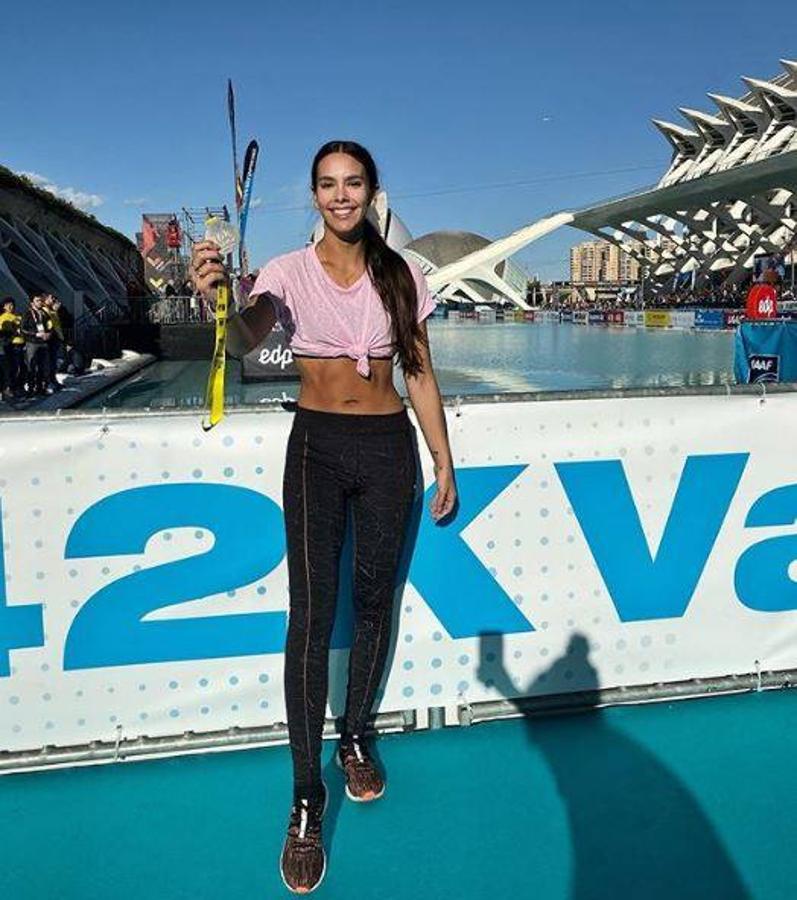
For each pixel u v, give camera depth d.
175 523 2.18
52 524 2.12
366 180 1.79
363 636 2.04
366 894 1.73
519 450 2.32
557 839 1.89
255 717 2.29
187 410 2.16
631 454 2.38
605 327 49.03
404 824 1.95
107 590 2.17
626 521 2.40
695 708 2.45
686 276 91.00
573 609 2.40
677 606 2.46
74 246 40.53
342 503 1.90
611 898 1.70
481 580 2.34
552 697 2.40
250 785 2.12
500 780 2.11
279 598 2.26
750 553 2.48
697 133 78.94
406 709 2.35
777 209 67.44
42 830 1.95
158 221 33.88
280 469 2.21
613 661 2.45
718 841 1.87
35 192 33.16
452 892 1.73
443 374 19.45
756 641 2.53
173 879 1.79
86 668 2.19
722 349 26.30
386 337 1.85
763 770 2.14
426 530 2.30
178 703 2.25
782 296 55.03
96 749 2.19
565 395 2.32
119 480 2.14
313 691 1.87
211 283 1.73
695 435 2.40
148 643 2.21
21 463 2.09
